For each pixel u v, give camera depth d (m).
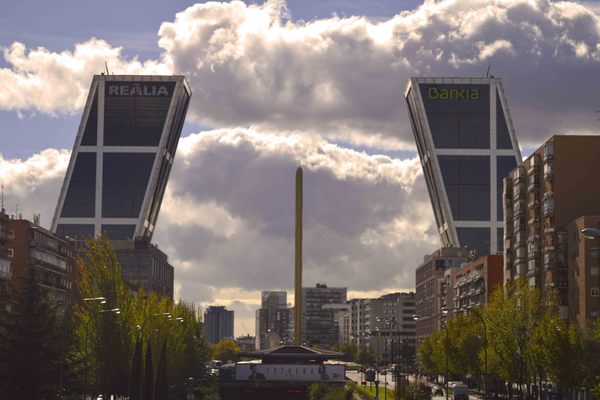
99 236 168.75
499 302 187.88
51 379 134.25
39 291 137.88
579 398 178.00
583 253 198.00
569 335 150.25
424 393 197.25
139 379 157.62
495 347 182.50
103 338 157.50
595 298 195.75
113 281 164.50
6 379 132.62
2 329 158.62
